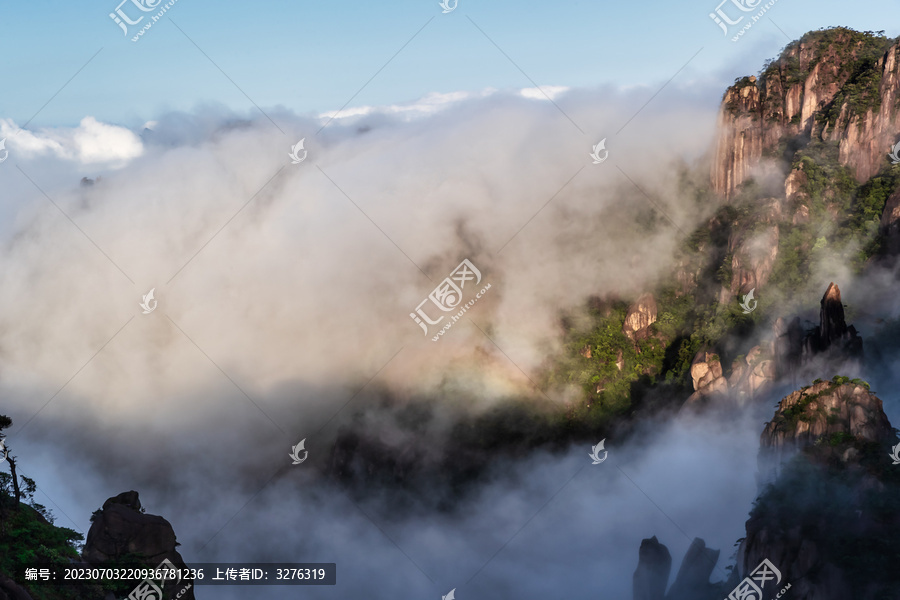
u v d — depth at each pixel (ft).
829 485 234.38
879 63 599.98
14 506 228.22
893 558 209.97
